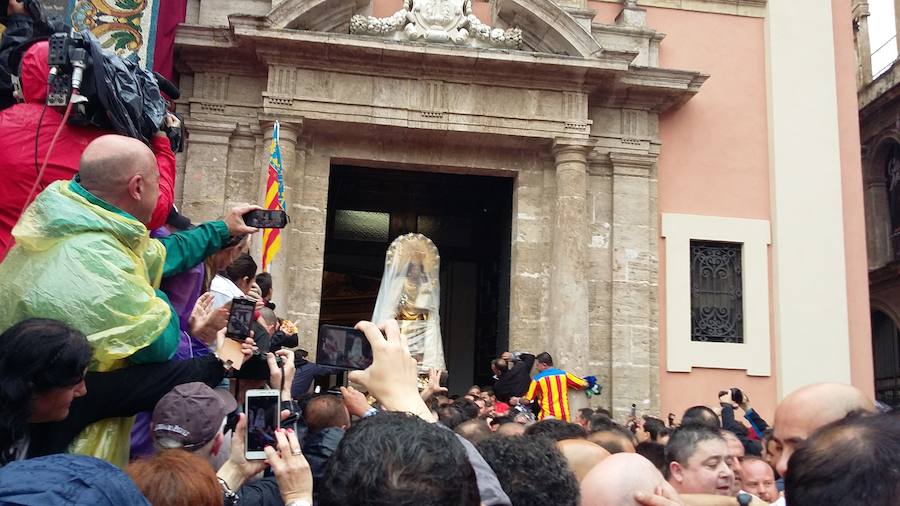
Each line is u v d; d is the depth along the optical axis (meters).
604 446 5.30
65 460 2.23
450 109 14.20
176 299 4.74
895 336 24.70
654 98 15.19
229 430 4.18
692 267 15.31
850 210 15.80
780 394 14.80
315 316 13.93
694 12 16.14
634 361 14.41
